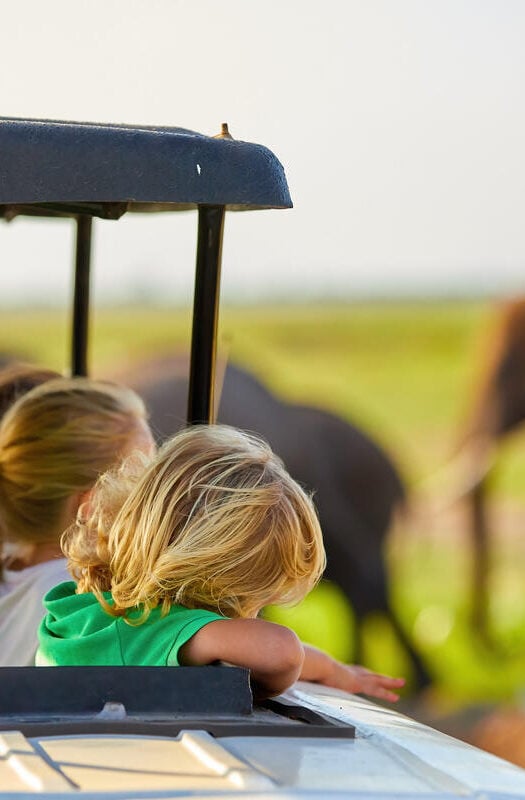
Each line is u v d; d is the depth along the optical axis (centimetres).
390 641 2089
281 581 524
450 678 2111
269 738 464
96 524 562
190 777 410
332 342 2192
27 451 718
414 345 2230
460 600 2139
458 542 2159
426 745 489
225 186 504
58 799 386
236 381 2111
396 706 2075
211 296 579
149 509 520
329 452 2105
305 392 2159
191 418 585
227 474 525
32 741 443
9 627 676
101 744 441
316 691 638
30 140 495
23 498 713
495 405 2202
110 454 727
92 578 548
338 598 2062
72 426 721
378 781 420
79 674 476
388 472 2130
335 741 470
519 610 2167
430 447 2175
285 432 2092
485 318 2238
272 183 509
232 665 505
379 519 2109
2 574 712
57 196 494
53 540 717
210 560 511
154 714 477
